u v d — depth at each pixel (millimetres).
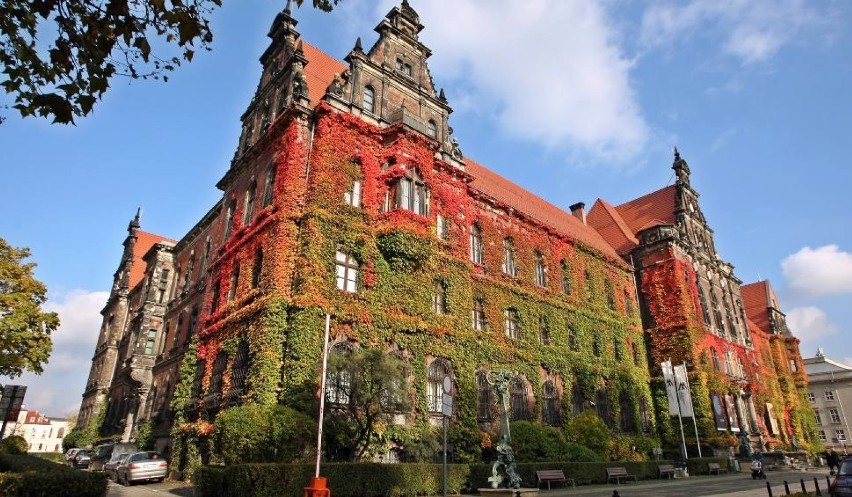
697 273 58438
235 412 21625
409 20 39312
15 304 30125
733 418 52406
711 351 54750
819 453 65125
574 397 41469
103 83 7656
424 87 37875
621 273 53844
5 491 13914
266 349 25078
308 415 22625
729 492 24656
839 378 104750
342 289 28078
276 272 27031
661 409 49094
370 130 32281
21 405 31016
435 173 35438
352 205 30219
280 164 30719
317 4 8844
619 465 32500
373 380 22703
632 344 50844
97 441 52438
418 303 30453
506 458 24062
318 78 36219
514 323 39781
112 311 65938
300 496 18062
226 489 17625
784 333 79875
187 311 44969
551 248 46000
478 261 39094
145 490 23750
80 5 7488
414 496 21719
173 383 42844
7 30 7367
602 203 66625
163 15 7438
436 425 28969
